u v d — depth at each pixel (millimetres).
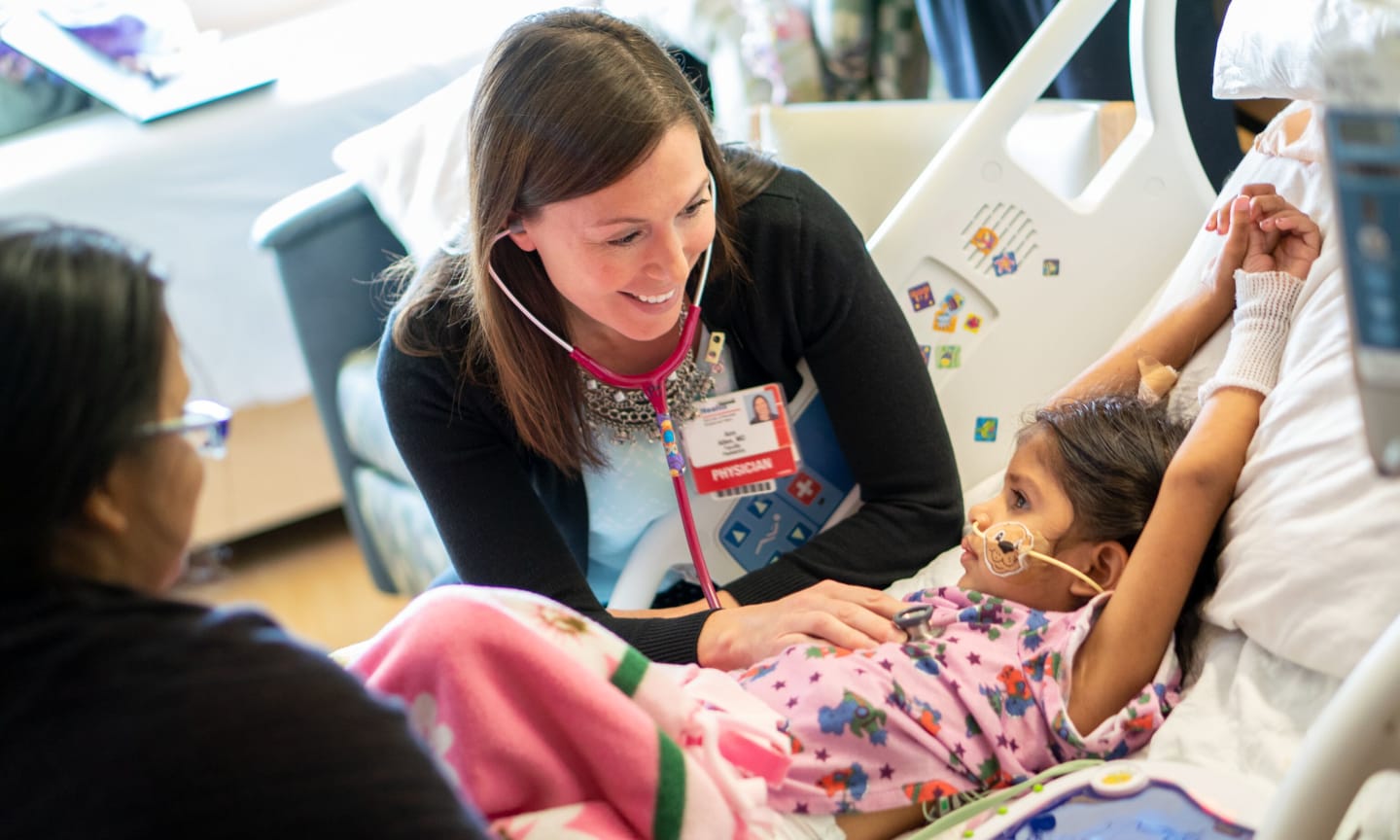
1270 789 990
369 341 2457
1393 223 566
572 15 1171
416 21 2967
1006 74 1542
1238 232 1318
